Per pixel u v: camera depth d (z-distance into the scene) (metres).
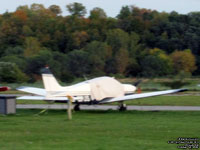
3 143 25.91
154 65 157.75
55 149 23.81
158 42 194.50
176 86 107.44
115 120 38.88
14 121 37.62
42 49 168.62
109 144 25.50
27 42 169.25
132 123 36.34
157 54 169.88
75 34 189.00
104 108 54.34
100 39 192.50
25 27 193.38
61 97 47.84
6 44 188.00
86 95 50.03
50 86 47.38
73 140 26.94
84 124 35.41
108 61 159.38
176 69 165.00
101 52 156.88
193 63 170.25
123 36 176.62
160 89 102.31
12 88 101.62
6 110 44.16
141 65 166.88
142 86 110.19
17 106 56.50
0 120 38.34
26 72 139.75
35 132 30.56
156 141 27.03
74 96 48.97
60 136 28.50
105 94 51.41
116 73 158.75
